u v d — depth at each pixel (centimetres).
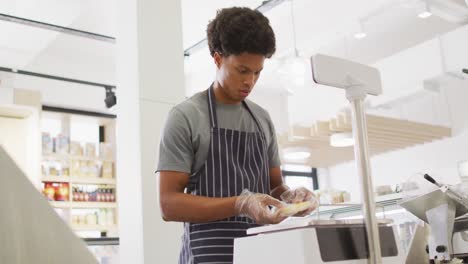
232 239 149
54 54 651
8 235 62
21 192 66
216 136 161
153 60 351
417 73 687
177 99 355
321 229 112
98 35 584
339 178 862
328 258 110
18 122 530
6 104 509
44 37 564
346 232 115
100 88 754
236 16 153
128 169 340
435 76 666
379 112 731
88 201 686
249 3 548
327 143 638
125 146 345
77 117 764
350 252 114
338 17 582
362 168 116
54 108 737
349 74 121
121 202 341
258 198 137
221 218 144
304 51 677
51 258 65
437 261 155
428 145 712
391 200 335
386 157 770
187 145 157
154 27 357
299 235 110
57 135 684
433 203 159
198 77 729
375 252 113
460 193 161
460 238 161
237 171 160
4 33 549
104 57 671
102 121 791
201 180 159
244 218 152
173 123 157
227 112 167
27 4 477
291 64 514
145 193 328
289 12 576
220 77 162
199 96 169
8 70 652
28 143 522
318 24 597
